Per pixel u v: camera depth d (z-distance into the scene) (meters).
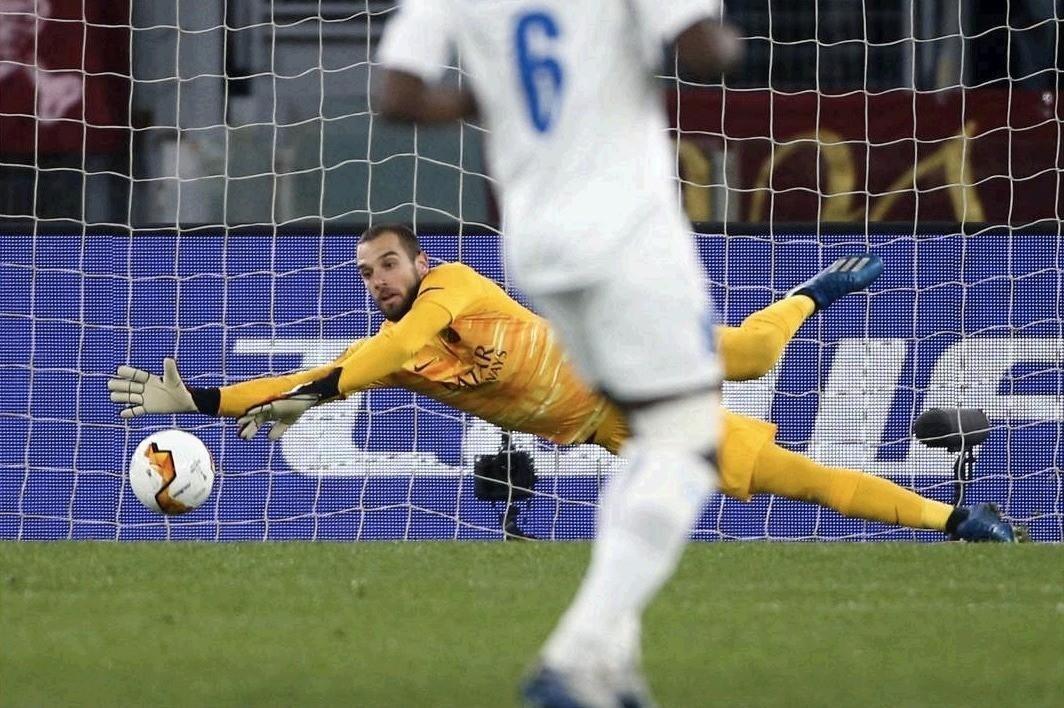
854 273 21.75
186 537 26.25
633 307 9.55
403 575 17.52
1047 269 26.58
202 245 26.53
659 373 9.61
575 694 8.99
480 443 26.27
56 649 12.58
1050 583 17.23
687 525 9.52
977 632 13.77
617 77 9.71
